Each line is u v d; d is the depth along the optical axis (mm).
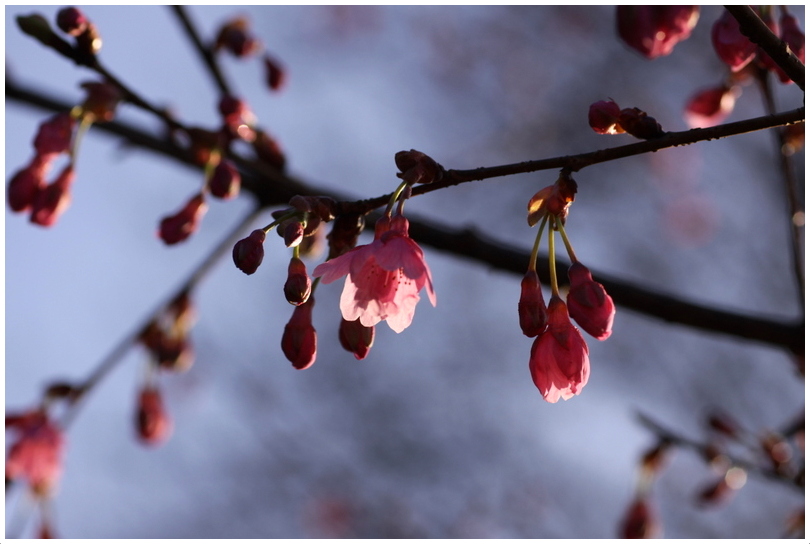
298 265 1961
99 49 2811
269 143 3506
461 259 3359
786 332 3174
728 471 3885
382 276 2002
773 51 1920
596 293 1911
